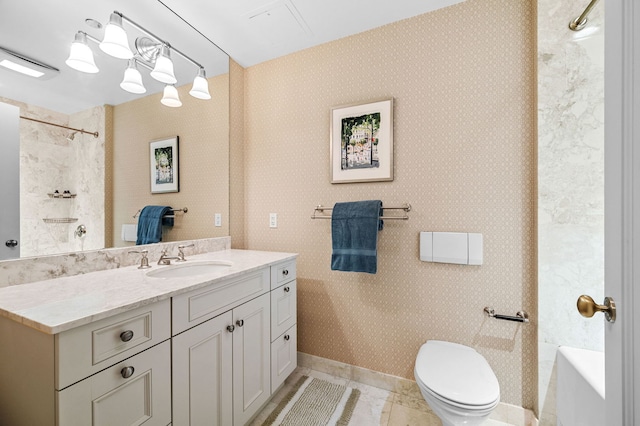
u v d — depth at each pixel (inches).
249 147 84.4
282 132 79.9
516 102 56.8
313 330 76.3
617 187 22.1
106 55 54.1
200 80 72.0
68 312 30.4
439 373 47.9
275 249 80.8
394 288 67.2
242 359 52.1
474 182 60.0
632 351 20.4
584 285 51.2
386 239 67.7
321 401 63.5
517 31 56.7
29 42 44.6
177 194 67.8
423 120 64.1
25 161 44.2
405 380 65.9
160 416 37.2
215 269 62.1
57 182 47.8
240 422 51.1
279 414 59.3
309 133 76.4
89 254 51.0
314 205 75.8
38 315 29.6
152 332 36.3
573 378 44.0
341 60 72.4
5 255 41.6
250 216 84.4
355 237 64.2
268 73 81.7
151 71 62.1
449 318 62.2
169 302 38.5
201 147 73.2
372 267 62.3
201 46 72.1
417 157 64.7
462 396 41.8
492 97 58.6
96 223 52.7
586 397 39.8
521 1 56.5
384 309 68.3
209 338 45.1
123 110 57.1
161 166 64.2
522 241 56.7
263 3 59.8
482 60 59.2
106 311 30.9
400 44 66.2
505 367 57.9
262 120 82.6
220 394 46.9
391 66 67.1
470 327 60.5
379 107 67.3
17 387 31.9
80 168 50.7
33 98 45.1
